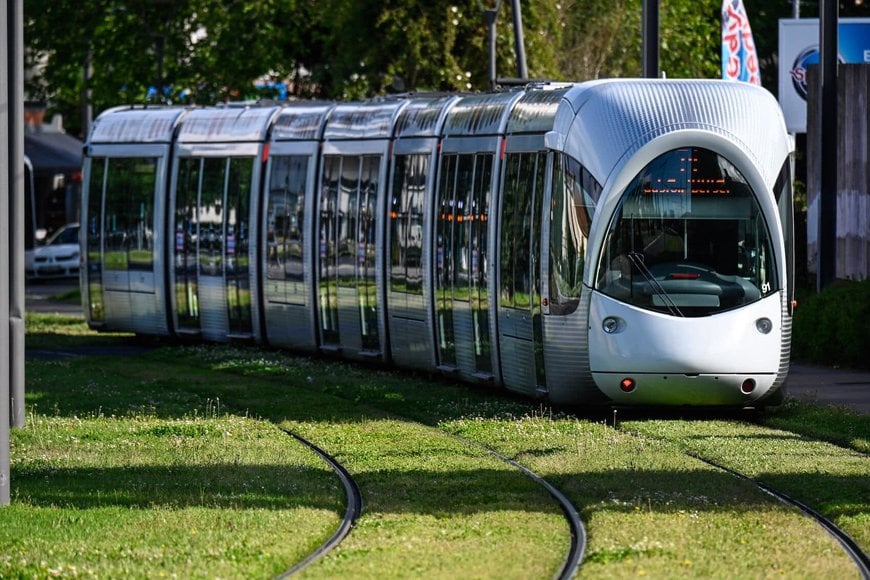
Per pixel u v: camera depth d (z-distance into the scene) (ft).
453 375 165.37
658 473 104.58
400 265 175.32
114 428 130.93
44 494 98.48
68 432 128.06
